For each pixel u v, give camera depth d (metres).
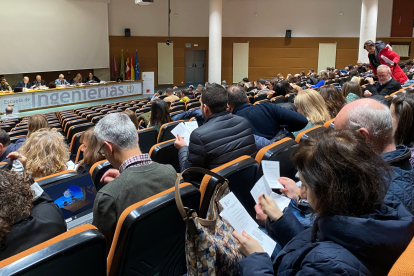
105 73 16.92
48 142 2.28
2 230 1.21
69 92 13.51
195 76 19.09
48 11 13.78
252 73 18.50
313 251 0.94
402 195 1.19
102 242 1.14
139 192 1.58
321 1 17.36
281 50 18.06
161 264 1.51
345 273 0.86
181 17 17.91
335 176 0.94
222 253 1.25
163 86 18.36
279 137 2.78
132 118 3.80
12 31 12.89
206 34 18.25
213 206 1.38
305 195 1.15
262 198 1.41
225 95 2.33
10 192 1.26
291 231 1.33
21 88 12.11
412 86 5.25
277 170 1.73
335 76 11.18
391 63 6.12
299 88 8.23
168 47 17.95
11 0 12.73
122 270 1.36
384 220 0.94
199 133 2.16
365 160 0.96
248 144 2.30
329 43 17.62
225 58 18.45
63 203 1.81
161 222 1.38
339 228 0.92
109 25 16.83
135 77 16.83
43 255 1.02
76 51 14.89
